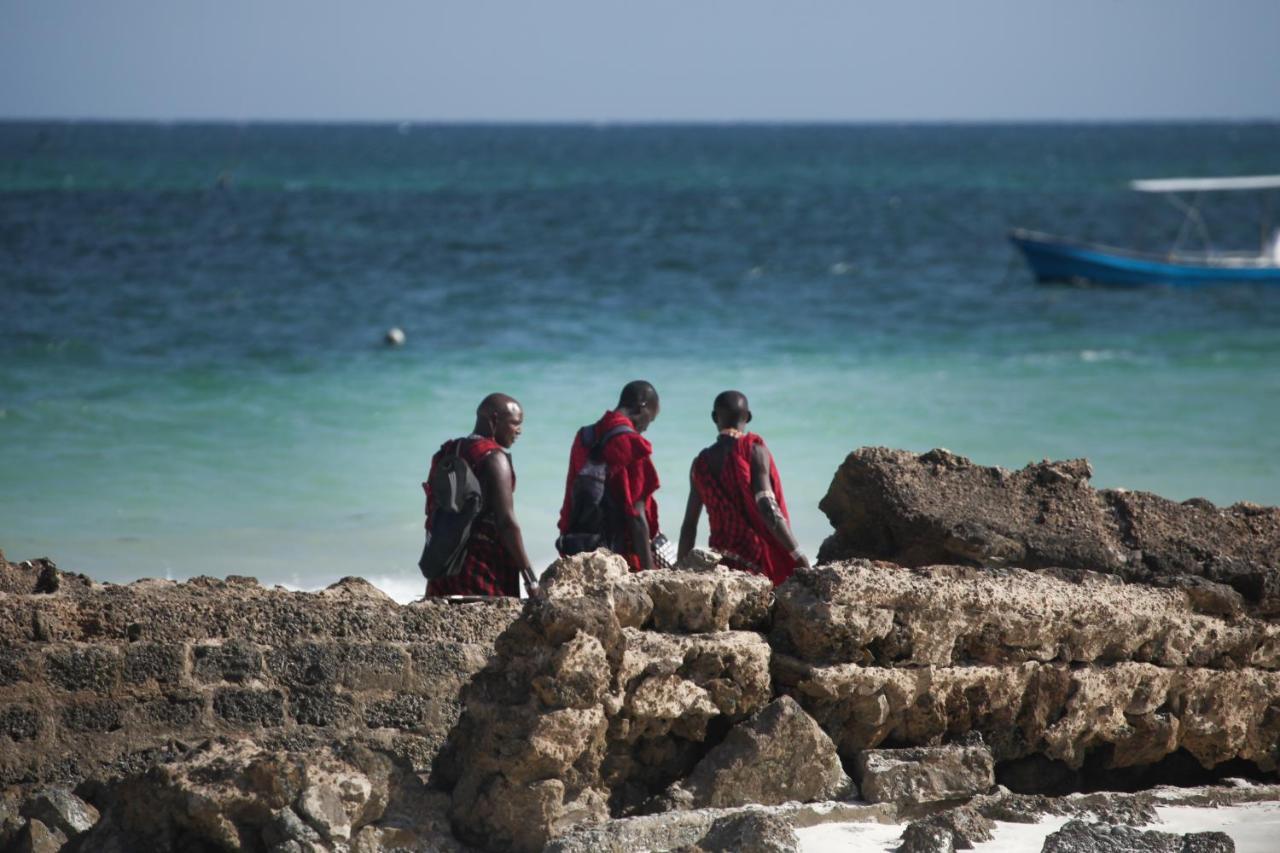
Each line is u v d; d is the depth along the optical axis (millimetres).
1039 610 22656
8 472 55594
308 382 78250
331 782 18953
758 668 21484
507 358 88812
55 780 20750
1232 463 60344
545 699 19359
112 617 21531
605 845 18969
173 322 103312
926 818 20141
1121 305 126750
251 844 18734
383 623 22312
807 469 57781
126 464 57625
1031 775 23109
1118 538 25141
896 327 108750
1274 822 21328
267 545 46125
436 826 19812
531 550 45375
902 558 25078
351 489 54094
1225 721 24250
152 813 18891
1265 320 115375
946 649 22266
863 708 21891
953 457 25609
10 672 20750
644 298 126438
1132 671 23391
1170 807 22203
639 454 27375
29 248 168125
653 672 20500
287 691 21688
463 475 25109
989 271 158500
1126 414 71312
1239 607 24250
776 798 21016
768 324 109500
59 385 75438
